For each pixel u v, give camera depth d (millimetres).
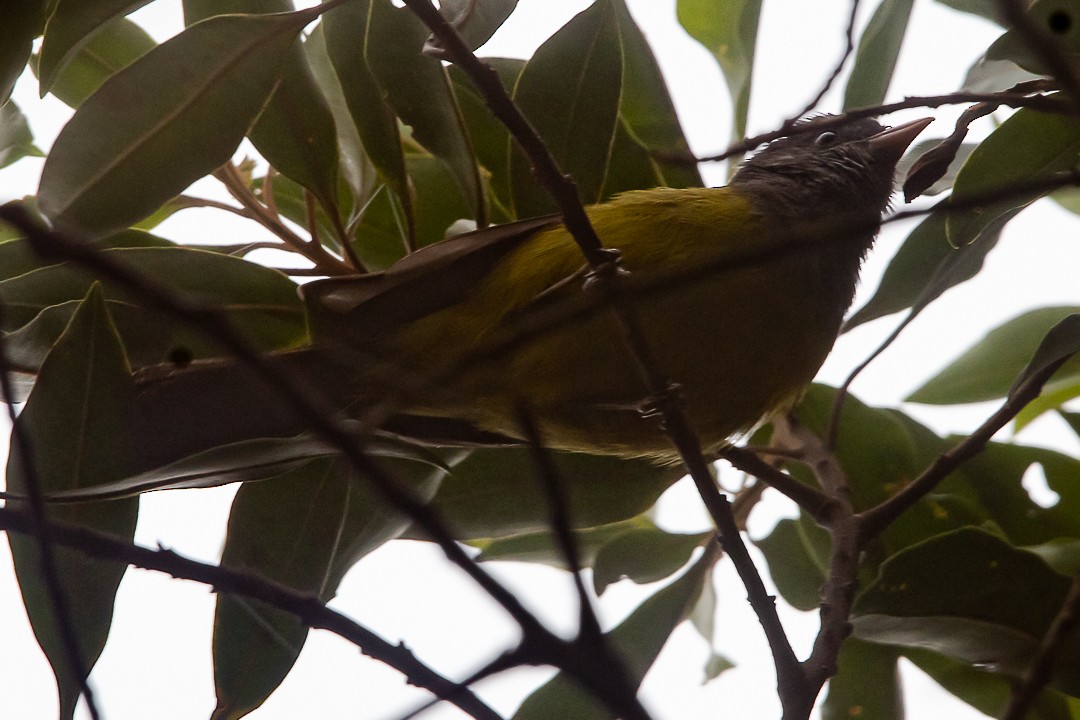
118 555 3930
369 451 5348
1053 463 6621
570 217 4621
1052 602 5824
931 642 5918
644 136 7055
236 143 5480
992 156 5520
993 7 5176
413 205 6738
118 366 5129
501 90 4484
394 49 6148
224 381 5801
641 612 6512
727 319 6168
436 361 6242
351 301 5727
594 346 6133
